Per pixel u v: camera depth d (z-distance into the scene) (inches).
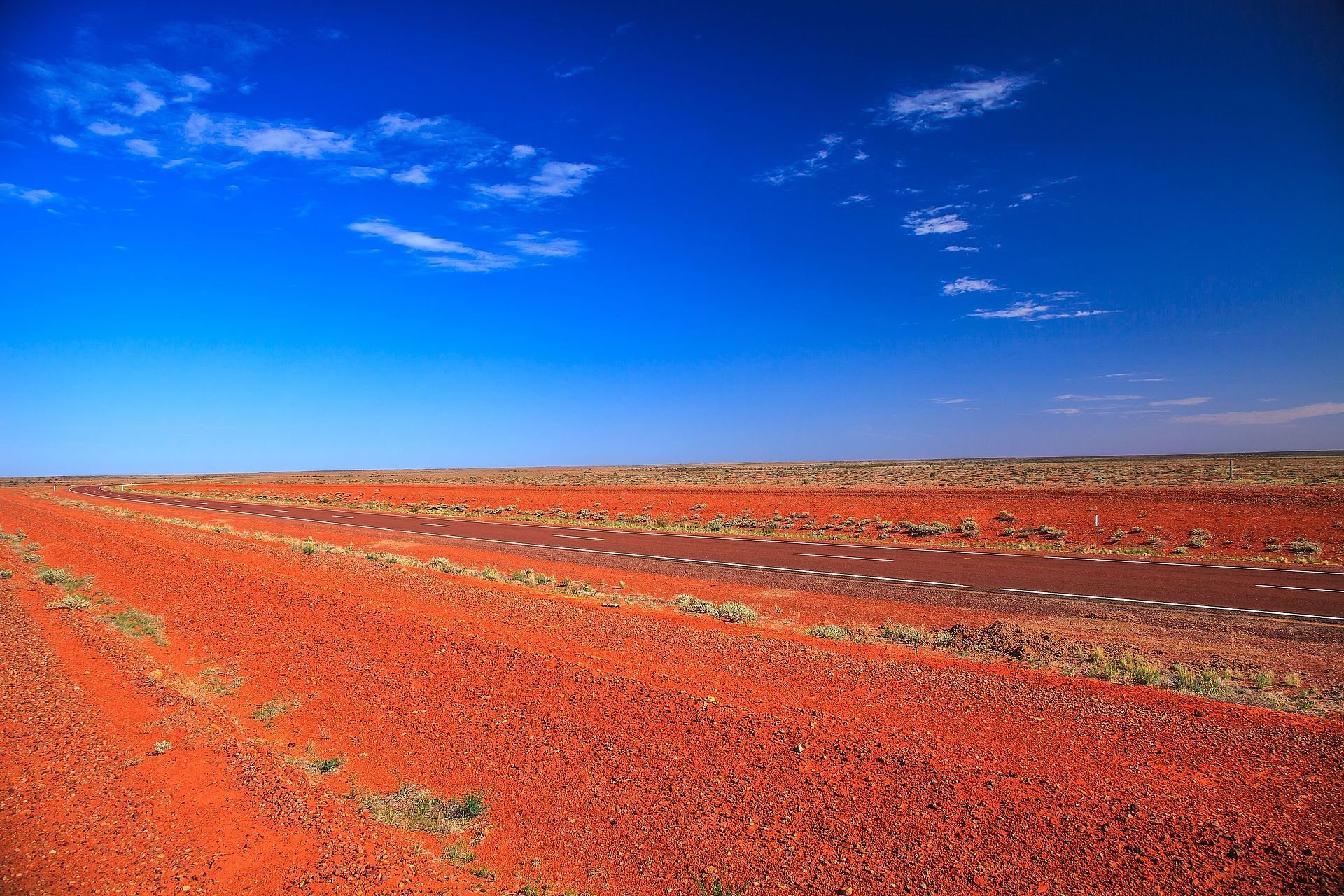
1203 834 211.0
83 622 549.3
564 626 530.6
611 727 327.6
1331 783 238.4
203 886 203.3
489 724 346.0
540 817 261.7
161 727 331.0
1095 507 1243.8
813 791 256.5
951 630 524.4
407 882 211.9
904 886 202.4
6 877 202.5
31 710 343.6
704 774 277.0
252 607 620.4
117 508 2062.0
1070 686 363.6
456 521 1800.0
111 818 241.6
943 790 248.5
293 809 255.8
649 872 223.3
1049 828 220.8
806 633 534.6
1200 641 491.5
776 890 207.9
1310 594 636.1
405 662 450.0
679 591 769.6
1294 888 184.2
